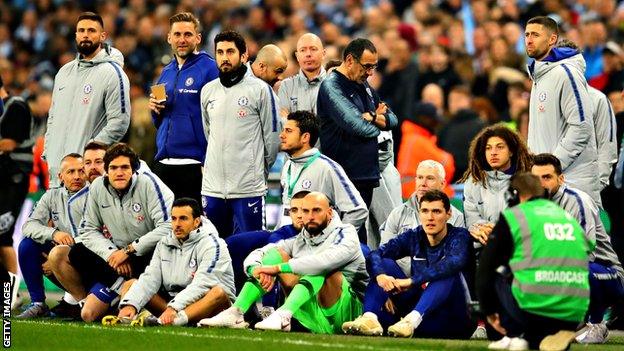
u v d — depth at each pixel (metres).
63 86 38.97
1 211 41.25
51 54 70.38
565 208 32.72
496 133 33.09
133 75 56.00
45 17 75.38
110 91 38.44
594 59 51.06
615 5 58.12
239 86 36.44
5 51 74.06
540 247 27.75
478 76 54.16
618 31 52.75
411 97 52.59
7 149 41.25
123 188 35.38
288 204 35.62
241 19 67.56
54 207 38.06
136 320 33.53
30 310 37.47
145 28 65.69
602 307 32.97
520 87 49.41
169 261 34.59
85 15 38.50
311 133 35.22
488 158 33.12
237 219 36.59
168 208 35.53
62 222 38.00
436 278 31.97
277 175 44.59
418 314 31.75
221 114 36.41
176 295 33.75
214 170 36.50
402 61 53.12
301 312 33.00
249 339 30.22
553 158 32.59
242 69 36.50
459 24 57.28
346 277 33.50
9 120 41.34
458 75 53.84
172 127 37.59
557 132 35.19
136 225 35.78
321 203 33.25
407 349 28.42
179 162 37.53
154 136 49.56
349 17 66.00
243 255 35.06
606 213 40.31
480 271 27.98
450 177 45.22
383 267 32.72
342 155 36.09
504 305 28.09
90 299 35.25
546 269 27.72
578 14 57.12
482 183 33.56
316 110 37.38
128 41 65.94
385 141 38.03
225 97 36.44
